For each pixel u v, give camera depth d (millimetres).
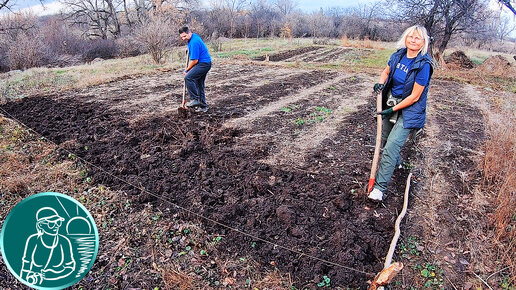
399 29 16234
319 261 2807
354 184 3893
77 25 28688
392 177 4152
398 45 3436
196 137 4977
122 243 2994
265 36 32250
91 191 3705
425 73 3195
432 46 14328
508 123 5285
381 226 3275
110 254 2875
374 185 3648
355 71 11188
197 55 5664
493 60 12523
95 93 7359
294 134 5355
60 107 6266
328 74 10547
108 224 3219
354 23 31609
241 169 4125
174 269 2748
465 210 3572
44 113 5930
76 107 6281
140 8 29766
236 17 31734
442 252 3023
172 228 3172
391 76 3520
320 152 4715
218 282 2654
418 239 3164
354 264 2811
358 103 7262
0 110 6020
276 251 2916
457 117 6602
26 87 7816
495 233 3203
